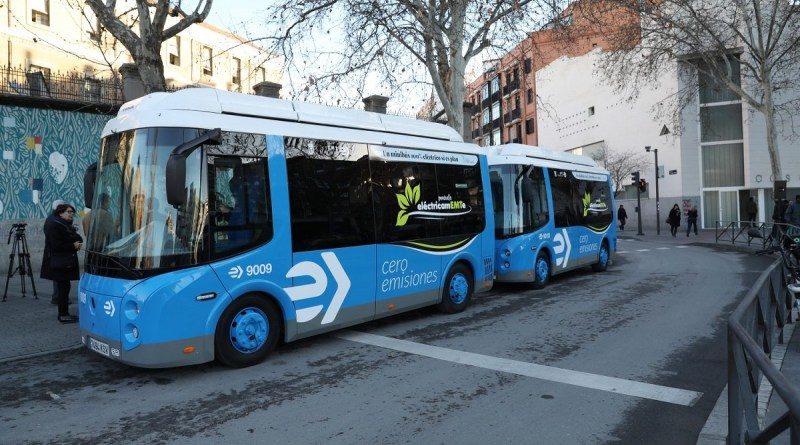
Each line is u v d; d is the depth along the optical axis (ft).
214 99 19.40
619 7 69.92
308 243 21.21
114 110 45.09
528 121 156.15
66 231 26.45
